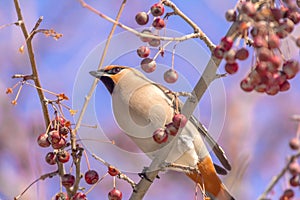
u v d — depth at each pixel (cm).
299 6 878
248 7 776
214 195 1132
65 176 906
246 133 1518
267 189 729
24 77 910
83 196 900
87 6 792
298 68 805
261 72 791
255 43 786
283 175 735
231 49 789
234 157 1464
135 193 995
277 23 787
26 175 1224
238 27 787
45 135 903
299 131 782
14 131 1321
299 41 785
